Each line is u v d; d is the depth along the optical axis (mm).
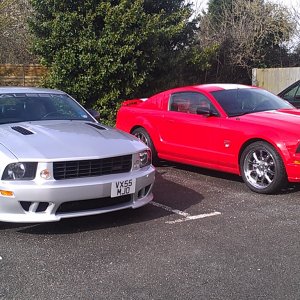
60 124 5684
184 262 4098
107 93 12320
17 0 16328
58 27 11820
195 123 7160
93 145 4988
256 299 3436
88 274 3869
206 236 4742
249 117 6648
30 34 14375
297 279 3756
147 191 5336
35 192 4492
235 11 19453
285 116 6590
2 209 4562
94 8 11992
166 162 8617
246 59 18172
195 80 15039
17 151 4656
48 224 5086
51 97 6461
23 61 16297
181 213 5527
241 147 6504
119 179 4887
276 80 16016
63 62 11914
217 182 7098
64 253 4312
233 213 5512
